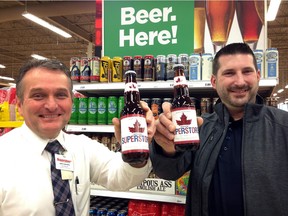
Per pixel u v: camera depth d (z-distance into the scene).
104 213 2.25
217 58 1.45
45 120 1.16
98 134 2.45
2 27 13.68
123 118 0.98
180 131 0.99
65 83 1.17
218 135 1.37
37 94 1.13
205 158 1.35
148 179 2.11
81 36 13.90
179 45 2.53
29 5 10.53
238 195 1.25
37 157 1.20
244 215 1.21
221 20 2.47
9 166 1.16
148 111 1.04
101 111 2.23
